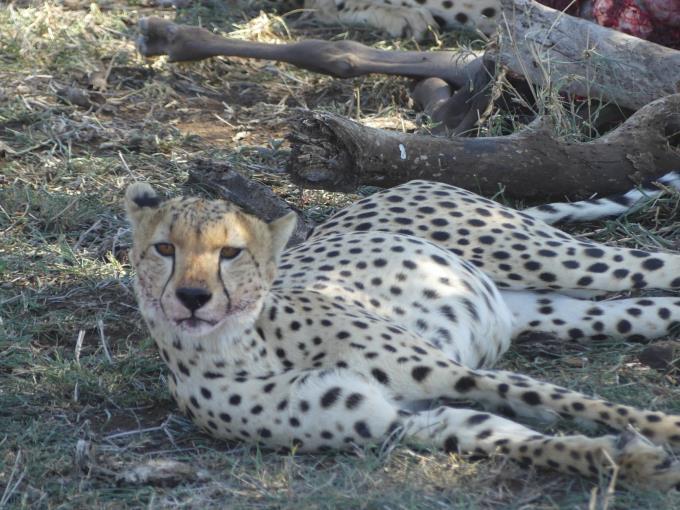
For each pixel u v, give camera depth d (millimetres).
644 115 10922
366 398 7145
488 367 8641
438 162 10633
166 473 6961
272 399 7242
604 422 7027
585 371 8352
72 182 12023
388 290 8273
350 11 16688
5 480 7094
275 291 7828
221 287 6984
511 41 12070
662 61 11273
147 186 7500
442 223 9195
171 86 14750
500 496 6613
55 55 15203
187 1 17484
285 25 16125
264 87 14859
